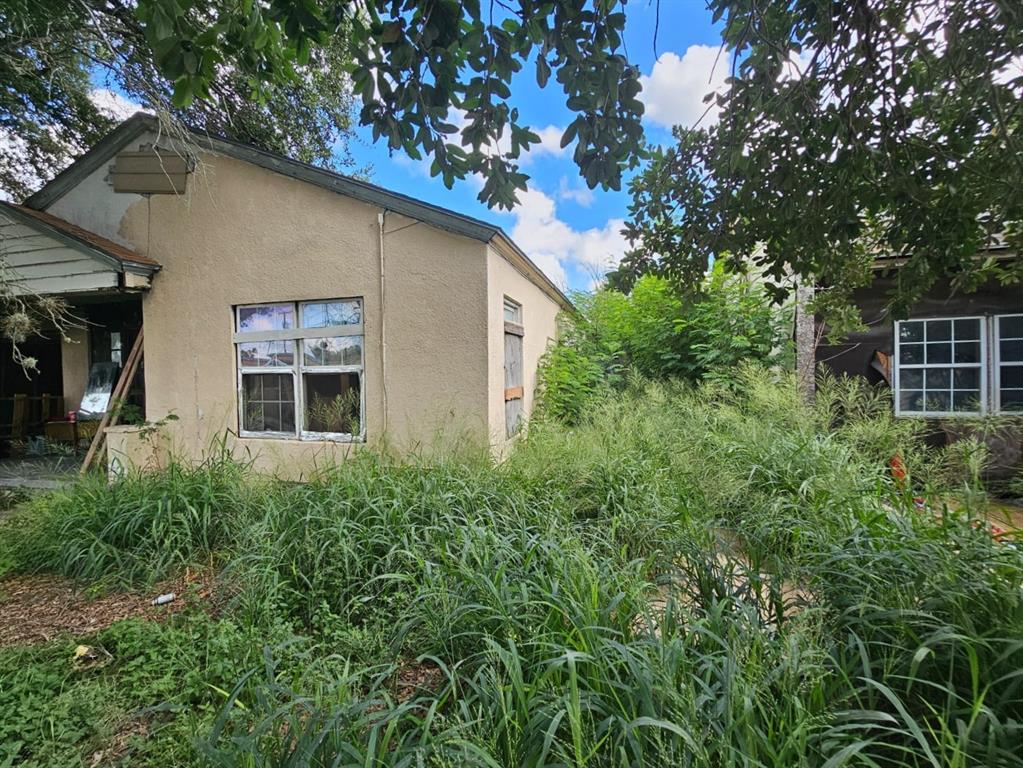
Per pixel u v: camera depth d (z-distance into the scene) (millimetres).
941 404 5871
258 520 3561
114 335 7875
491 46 2076
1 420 8367
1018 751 1354
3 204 5719
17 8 3812
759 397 4898
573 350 8492
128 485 4184
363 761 1312
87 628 2760
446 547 2695
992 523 2406
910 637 1697
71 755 1799
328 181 5324
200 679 2119
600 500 3604
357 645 2225
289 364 5730
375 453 4391
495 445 4926
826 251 2771
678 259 3223
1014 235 2477
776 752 1316
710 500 3152
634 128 2170
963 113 2182
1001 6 1771
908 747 1375
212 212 5863
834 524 2605
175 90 2154
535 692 1514
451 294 5078
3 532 3975
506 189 2408
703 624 1771
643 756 1287
